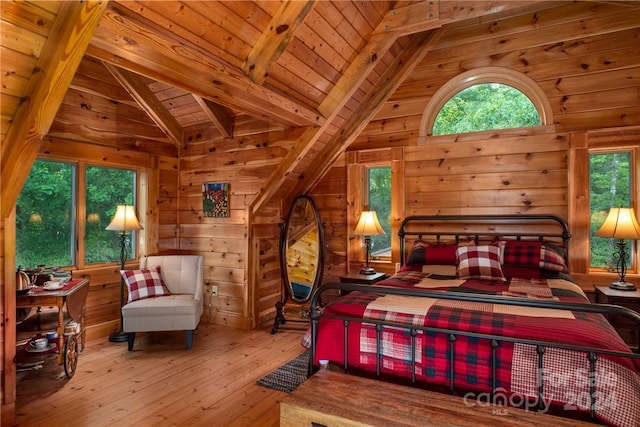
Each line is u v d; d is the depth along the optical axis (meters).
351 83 3.36
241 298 4.10
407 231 4.10
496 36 3.74
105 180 3.85
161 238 4.32
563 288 2.70
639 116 3.20
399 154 4.12
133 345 3.46
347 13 2.82
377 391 1.75
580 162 3.36
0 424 2.17
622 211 2.98
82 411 2.34
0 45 1.67
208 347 3.49
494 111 3.79
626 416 1.44
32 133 1.96
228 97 2.85
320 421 1.58
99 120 3.66
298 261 4.42
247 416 2.30
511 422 1.47
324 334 2.11
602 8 3.32
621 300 2.81
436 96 3.99
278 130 3.84
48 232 3.38
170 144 4.43
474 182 3.80
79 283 3.04
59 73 1.81
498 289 2.68
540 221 3.55
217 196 4.21
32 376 2.83
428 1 2.96
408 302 2.19
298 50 2.84
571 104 3.44
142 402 2.46
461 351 1.75
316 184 4.61
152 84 3.88
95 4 1.65
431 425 1.47
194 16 2.15
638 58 3.21
